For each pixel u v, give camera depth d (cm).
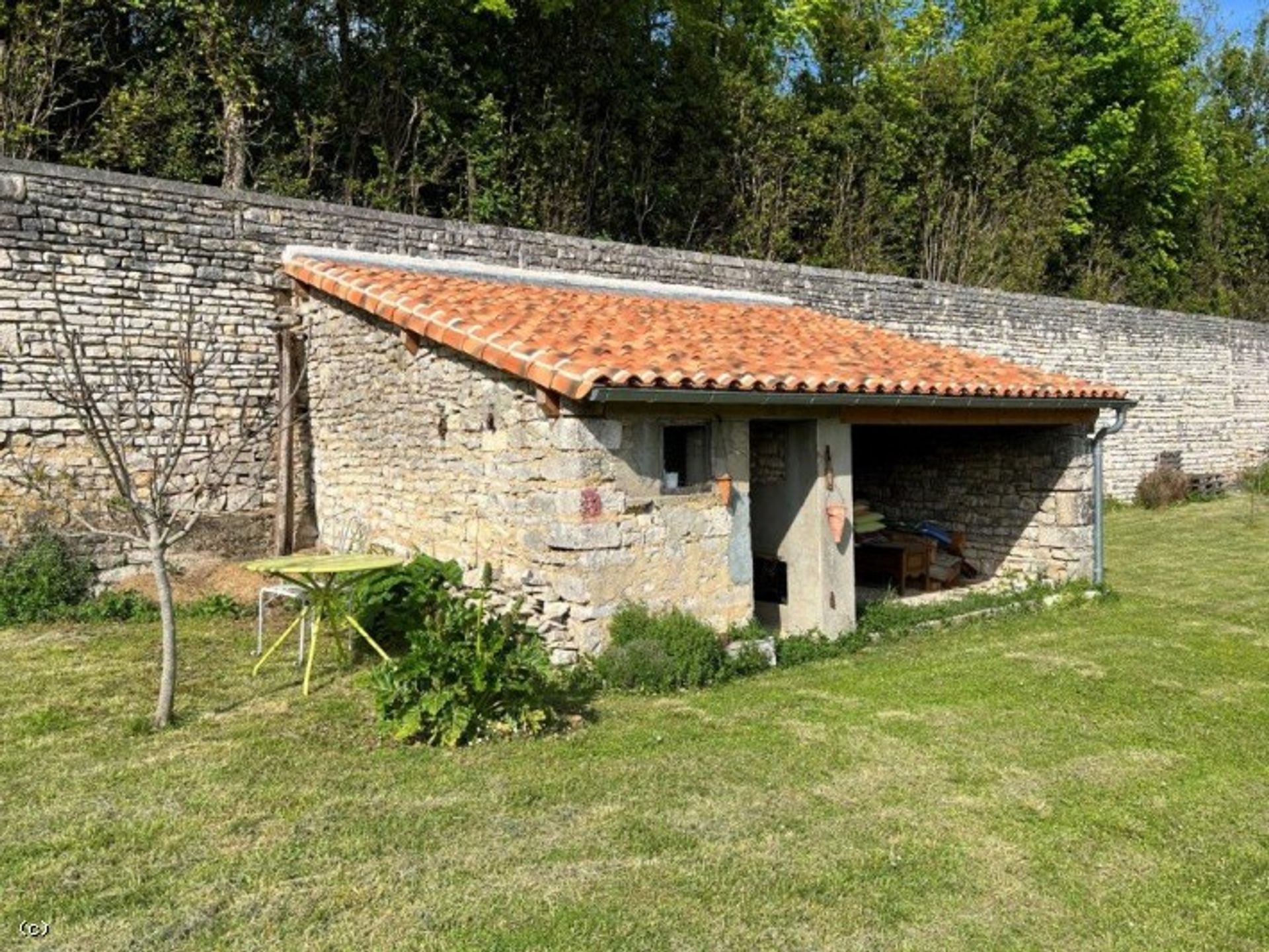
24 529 809
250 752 486
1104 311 1859
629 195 1664
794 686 629
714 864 373
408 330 775
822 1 2194
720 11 2027
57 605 793
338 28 1452
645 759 484
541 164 1525
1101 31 2586
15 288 803
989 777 470
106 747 495
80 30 1223
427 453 777
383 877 359
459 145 1463
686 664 619
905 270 2127
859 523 1022
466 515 727
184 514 885
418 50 1452
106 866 366
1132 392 1922
